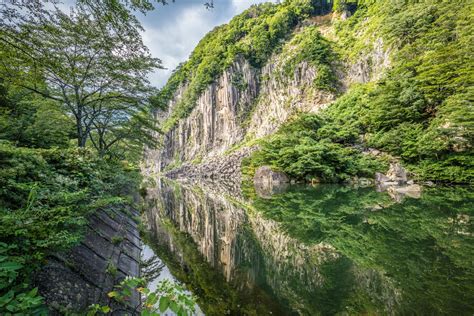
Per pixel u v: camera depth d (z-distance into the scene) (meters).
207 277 6.72
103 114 17.25
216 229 12.61
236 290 5.89
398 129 30.61
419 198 17.47
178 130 94.94
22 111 13.05
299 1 84.75
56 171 6.81
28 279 3.14
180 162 87.94
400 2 50.66
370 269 6.46
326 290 5.61
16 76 8.89
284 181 35.19
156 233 11.91
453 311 4.42
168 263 7.91
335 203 17.22
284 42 75.56
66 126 15.31
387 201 16.89
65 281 3.80
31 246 3.41
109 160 19.62
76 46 11.12
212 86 80.06
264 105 67.75
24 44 7.00
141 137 20.95
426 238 8.62
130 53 9.33
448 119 24.72
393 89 33.88
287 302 5.22
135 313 4.33
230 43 83.62
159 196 28.89
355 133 35.66
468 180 23.55
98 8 5.83
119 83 14.09
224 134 74.31
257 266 7.38
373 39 53.50
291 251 8.47
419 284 5.45
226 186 39.53
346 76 57.03
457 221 10.82
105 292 4.37
